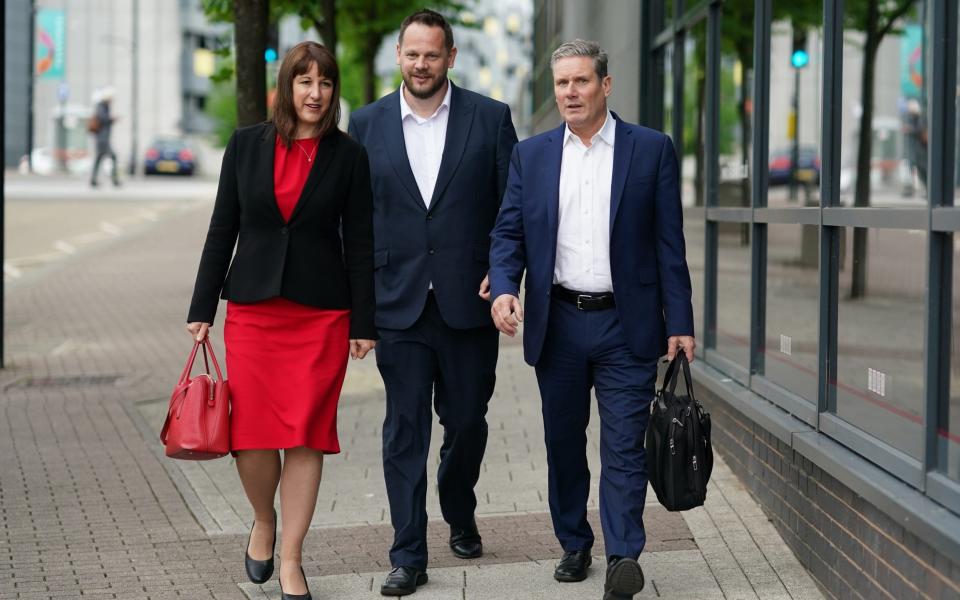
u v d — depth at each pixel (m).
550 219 4.98
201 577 5.44
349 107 34.94
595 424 8.48
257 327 4.91
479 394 5.32
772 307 6.47
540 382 5.17
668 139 5.02
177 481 7.19
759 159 6.94
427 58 5.14
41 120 67.88
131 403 9.57
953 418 4.16
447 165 5.24
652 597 5.05
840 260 5.39
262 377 4.89
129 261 20.72
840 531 4.89
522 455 7.73
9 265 20.16
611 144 5.01
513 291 4.99
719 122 7.88
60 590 5.25
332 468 7.50
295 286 4.87
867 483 4.48
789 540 5.66
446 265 5.22
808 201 7.00
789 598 5.02
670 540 5.84
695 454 4.82
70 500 6.78
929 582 4.00
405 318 5.21
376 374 10.82
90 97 67.94
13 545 5.95
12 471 7.42
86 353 12.08
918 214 4.44
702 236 8.14
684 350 4.95
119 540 6.03
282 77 4.88
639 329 4.96
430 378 5.28
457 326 5.20
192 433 4.81
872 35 11.67
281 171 4.89
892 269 4.77
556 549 5.77
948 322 4.23
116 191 38.31
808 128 11.31
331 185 4.91
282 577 4.98
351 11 19.94
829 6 5.62
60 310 15.20
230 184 4.95
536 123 26.73
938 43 4.31
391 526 6.27
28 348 12.41
